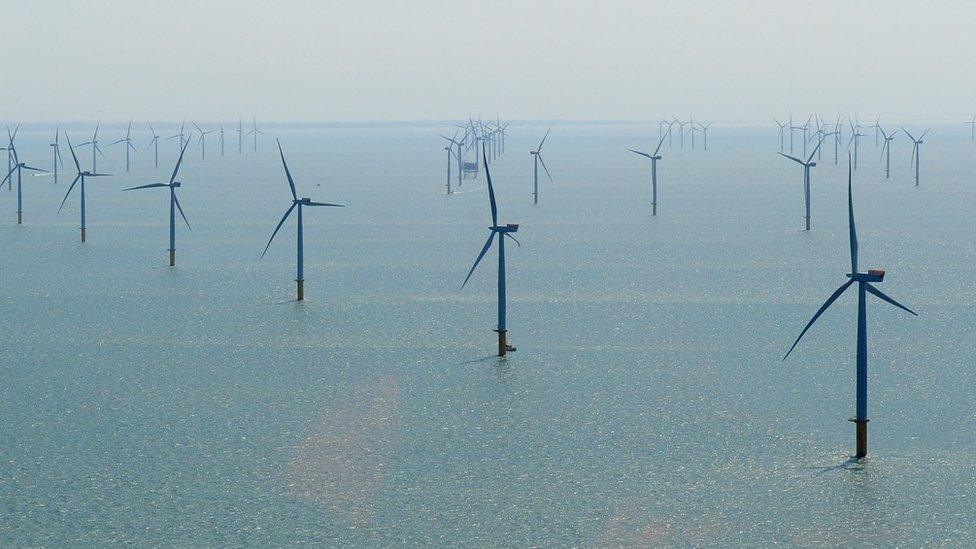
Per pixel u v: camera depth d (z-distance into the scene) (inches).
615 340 2925.7
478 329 3080.7
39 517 1764.3
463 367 2652.6
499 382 2516.0
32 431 2178.9
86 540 1679.4
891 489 1839.3
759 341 2898.6
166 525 1733.5
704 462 1980.8
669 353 2773.1
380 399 2389.3
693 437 2114.9
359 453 2048.5
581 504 1802.4
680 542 1660.9
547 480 1908.2
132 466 1983.3
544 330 3058.6
